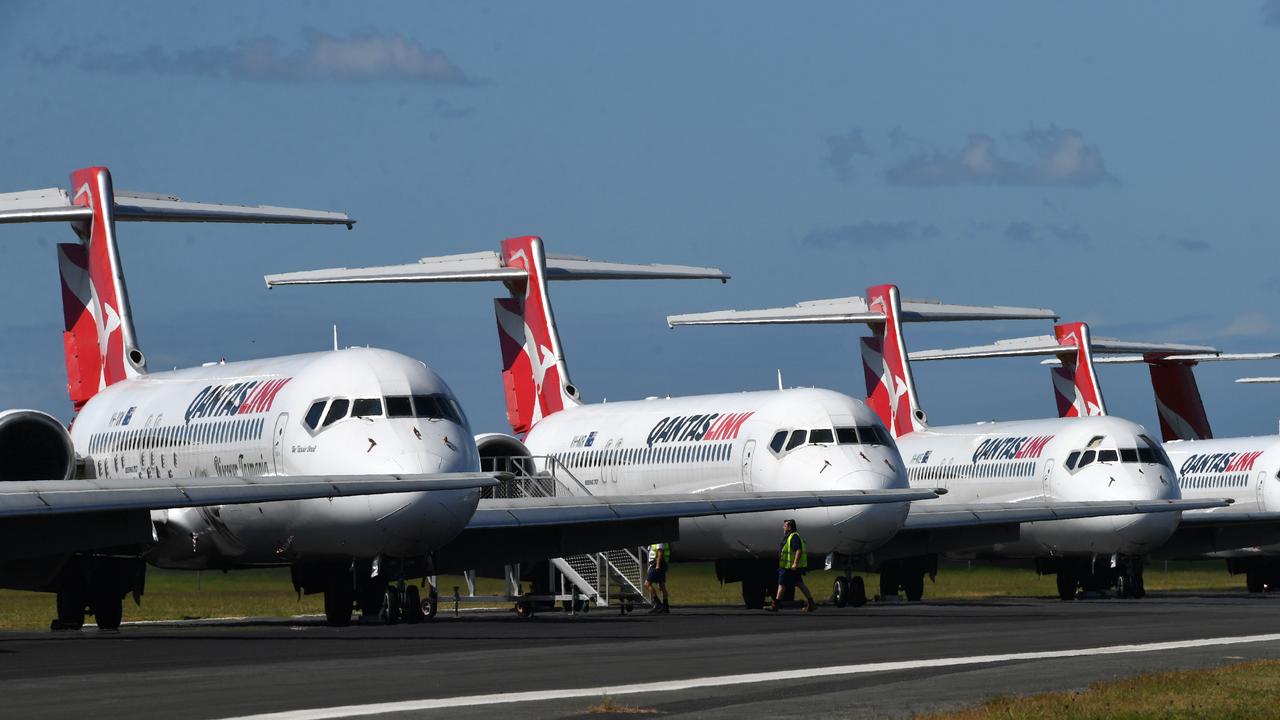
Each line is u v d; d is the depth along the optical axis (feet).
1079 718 160.04
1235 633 279.49
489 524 343.05
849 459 419.54
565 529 373.61
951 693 180.14
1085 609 399.85
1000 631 288.10
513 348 545.44
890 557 479.00
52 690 190.80
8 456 382.22
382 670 213.05
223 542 353.31
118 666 224.94
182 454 378.94
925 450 580.30
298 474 341.21
